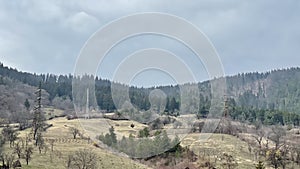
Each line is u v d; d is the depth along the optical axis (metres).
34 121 100.25
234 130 101.94
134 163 28.09
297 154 86.81
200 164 57.81
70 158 70.25
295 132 117.75
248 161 81.75
